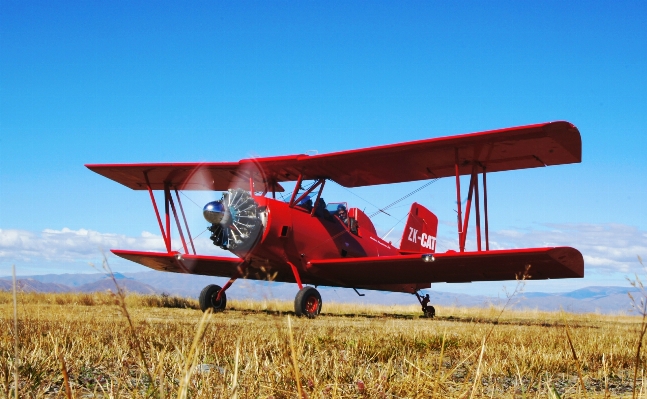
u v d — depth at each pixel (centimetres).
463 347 523
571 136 1063
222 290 1303
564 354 475
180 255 1438
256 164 1314
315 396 248
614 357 483
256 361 302
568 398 290
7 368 299
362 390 266
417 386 264
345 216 1505
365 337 550
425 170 1298
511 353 455
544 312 1630
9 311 946
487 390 303
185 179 1467
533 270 1267
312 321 1010
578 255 1162
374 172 1327
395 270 1388
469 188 1210
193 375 284
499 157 1191
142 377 312
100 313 1003
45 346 423
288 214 1315
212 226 1259
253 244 1258
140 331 545
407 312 1770
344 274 1463
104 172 1442
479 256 1166
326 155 1230
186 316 1007
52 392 273
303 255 1353
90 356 394
